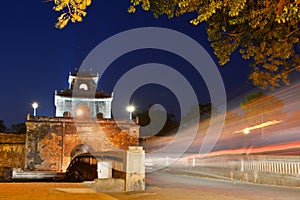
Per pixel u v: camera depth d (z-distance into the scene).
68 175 39.69
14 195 11.27
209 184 18.41
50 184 15.13
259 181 18.77
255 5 11.23
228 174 21.91
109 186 14.74
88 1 8.12
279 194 13.66
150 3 11.62
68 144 56.47
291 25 12.41
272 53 13.30
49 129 56.16
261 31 12.80
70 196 11.47
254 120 32.47
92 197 11.40
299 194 13.66
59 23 8.18
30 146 55.00
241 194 13.73
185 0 10.22
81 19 8.21
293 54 13.99
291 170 16.94
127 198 12.64
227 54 13.47
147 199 12.41
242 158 20.94
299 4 9.38
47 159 55.22
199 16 9.97
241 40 13.51
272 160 18.28
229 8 10.82
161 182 19.78
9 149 57.38
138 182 15.19
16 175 42.00
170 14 11.65
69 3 8.12
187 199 12.38
